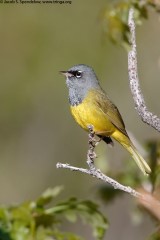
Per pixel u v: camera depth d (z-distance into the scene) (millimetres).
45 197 8016
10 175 17484
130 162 9414
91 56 17750
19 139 17766
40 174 17484
